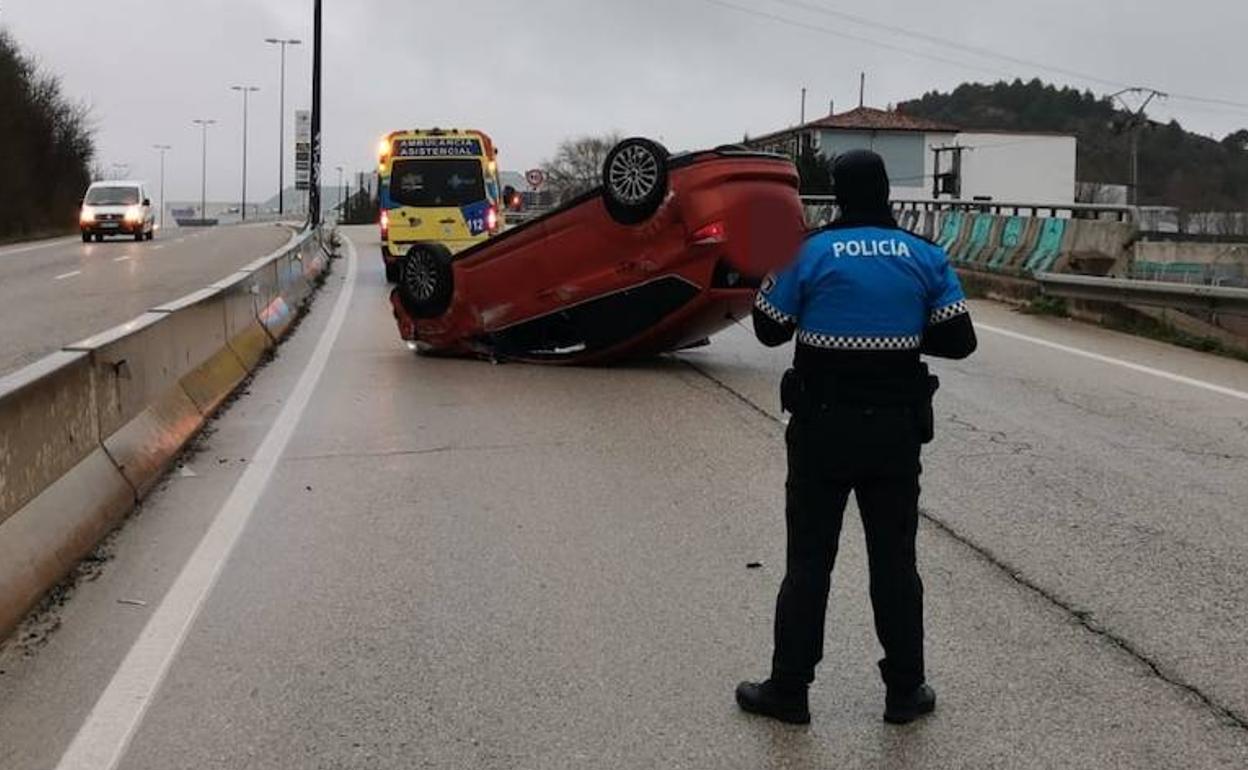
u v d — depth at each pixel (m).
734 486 6.89
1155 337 13.23
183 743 3.76
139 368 7.08
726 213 9.73
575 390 9.95
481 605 4.98
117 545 5.71
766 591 5.16
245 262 27.08
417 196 21.28
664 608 4.95
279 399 9.55
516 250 11.05
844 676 4.32
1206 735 3.86
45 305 17.44
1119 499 6.66
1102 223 16.34
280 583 5.23
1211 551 5.75
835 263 3.78
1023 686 4.22
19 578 4.78
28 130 51.00
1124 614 4.91
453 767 3.63
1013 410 9.17
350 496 6.65
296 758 3.67
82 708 3.99
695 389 9.98
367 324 14.91
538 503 6.53
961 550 5.74
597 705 4.05
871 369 3.79
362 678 4.25
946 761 3.69
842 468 3.80
